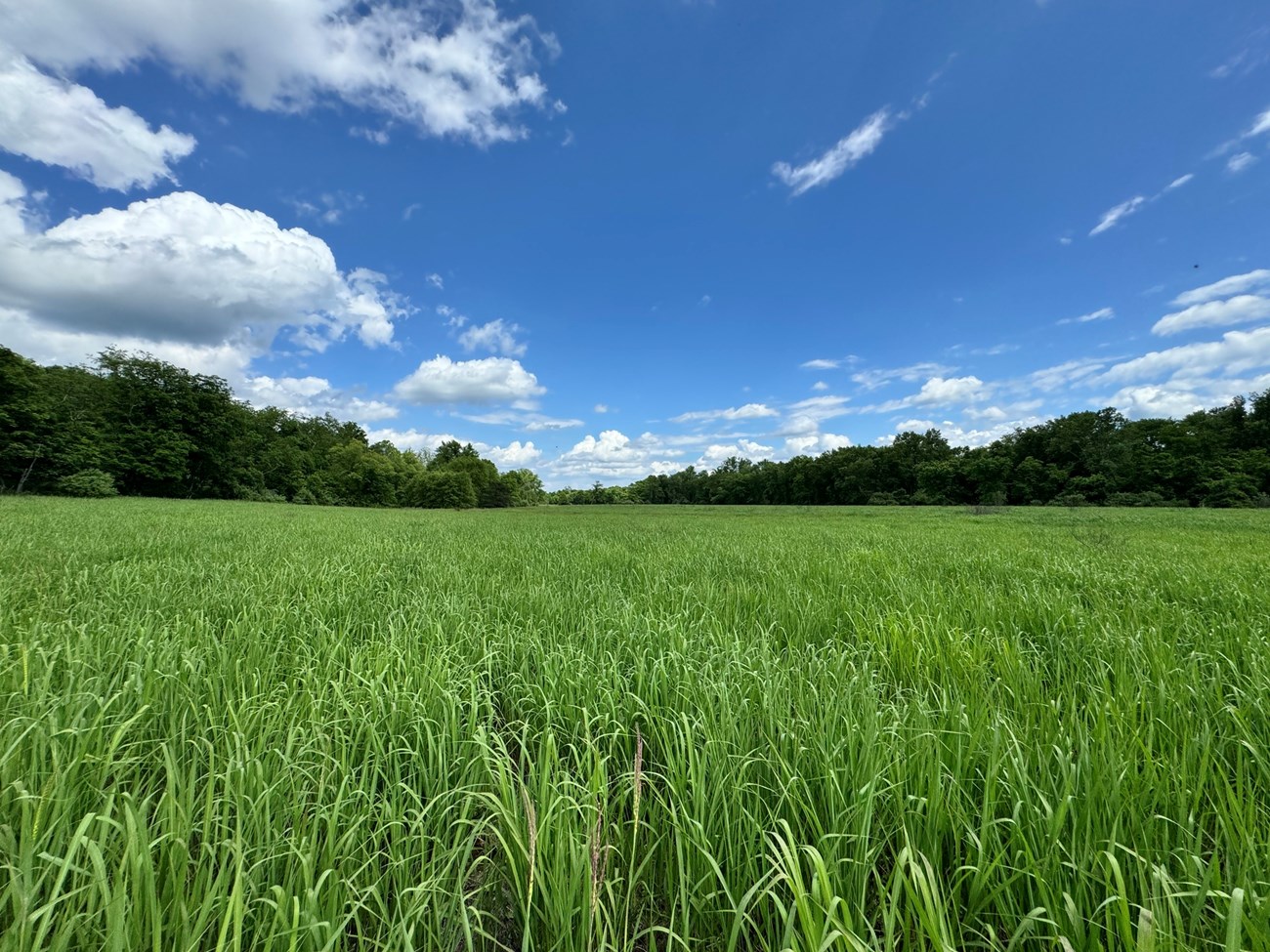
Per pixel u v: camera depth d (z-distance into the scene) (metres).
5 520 11.22
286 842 1.40
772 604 4.46
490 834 1.67
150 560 6.29
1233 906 1.02
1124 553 8.45
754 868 1.47
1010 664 2.88
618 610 4.03
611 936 1.37
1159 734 2.03
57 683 2.38
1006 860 1.42
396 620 3.83
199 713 2.15
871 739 1.79
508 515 36.66
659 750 2.11
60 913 1.16
